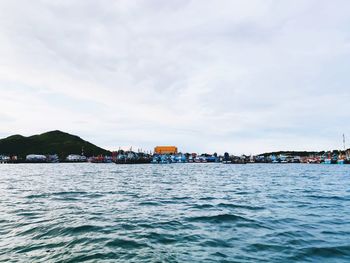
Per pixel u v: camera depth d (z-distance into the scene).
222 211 21.73
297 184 49.44
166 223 17.45
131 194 33.09
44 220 17.91
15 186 42.84
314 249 12.33
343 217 19.38
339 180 60.53
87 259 11.05
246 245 12.95
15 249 12.21
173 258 11.23
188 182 53.94
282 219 18.69
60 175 78.25
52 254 11.59
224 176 76.19
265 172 104.50
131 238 13.98
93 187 41.66
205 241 13.60
